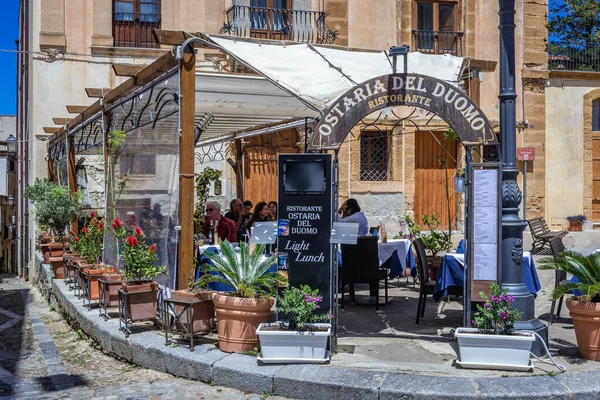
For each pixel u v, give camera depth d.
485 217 5.75
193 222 6.33
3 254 35.03
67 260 10.20
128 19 14.72
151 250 6.59
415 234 9.69
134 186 8.06
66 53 14.27
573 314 5.60
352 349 5.92
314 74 7.54
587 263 5.65
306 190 5.72
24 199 18.45
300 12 15.44
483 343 5.21
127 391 5.41
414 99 5.77
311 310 5.41
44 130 13.60
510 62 5.82
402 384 4.85
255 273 5.77
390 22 16.20
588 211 17.56
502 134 5.87
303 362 5.35
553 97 17.36
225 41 7.49
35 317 9.78
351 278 8.09
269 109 9.49
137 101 7.97
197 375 5.53
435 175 16.72
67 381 5.87
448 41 16.62
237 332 5.68
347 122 5.77
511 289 5.76
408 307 8.23
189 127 6.31
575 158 17.52
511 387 4.79
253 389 5.18
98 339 6.96
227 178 15.09
